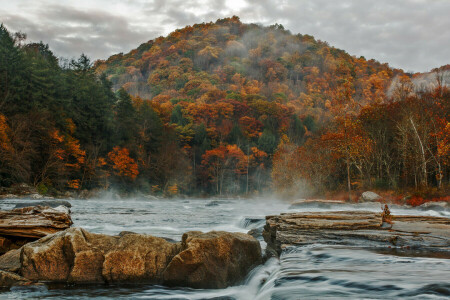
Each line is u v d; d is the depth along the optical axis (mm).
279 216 12750
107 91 106000
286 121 163125
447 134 39438
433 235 10438
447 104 50969
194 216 25453
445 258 8344
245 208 39562
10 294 6613
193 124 148750
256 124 157500
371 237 10398
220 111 161125
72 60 102062
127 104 99312
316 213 12727
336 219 11961
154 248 7941
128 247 7773
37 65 73875
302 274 6859
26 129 58500
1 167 53781
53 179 63875
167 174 101562
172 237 13477
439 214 26906
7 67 63688
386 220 12070
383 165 58812
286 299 5383
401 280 6035
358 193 47750
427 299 4949
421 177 45719
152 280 7594
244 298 6785
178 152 111250
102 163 78312
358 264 7734
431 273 6629
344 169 62375
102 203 49844
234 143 141000
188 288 7352
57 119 69188
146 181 93562
